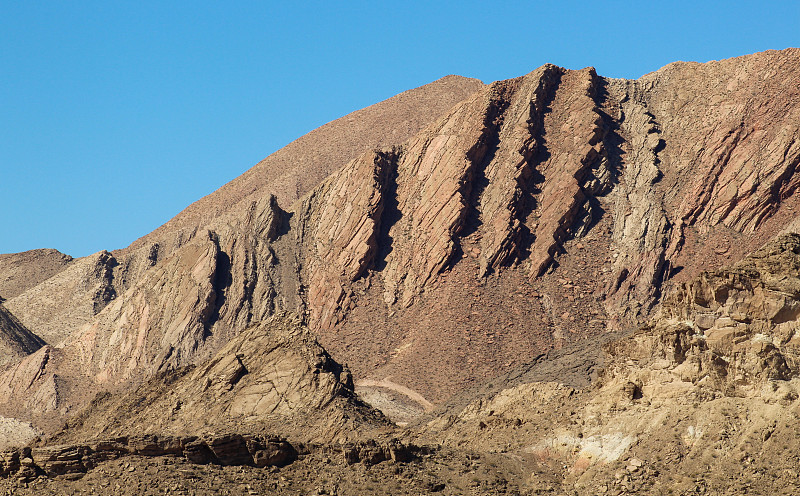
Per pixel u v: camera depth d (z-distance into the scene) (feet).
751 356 349.82
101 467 338.34
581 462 359.66
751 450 333.42
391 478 353.51
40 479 333.83
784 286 358.23
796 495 318.45
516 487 356.59
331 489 346.95
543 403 422.82
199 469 343.46
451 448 389.19
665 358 363.35
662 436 349.41
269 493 340.18
